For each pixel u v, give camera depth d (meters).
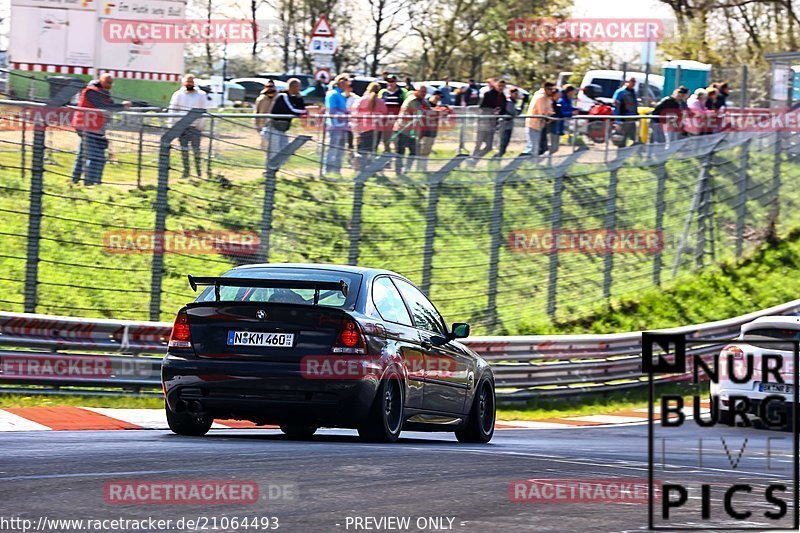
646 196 85.06
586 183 80.38
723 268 93.75
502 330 72.31
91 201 53.31
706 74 135.75
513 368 65.75
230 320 34.25
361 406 33.88
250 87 153.62
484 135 74.06
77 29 89.44
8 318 46.09
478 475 26.58
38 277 54.28
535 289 75.81
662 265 89.38
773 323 54.84
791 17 193.25
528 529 19.31
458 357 40.47
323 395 33.50
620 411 67.50
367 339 34.22
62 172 52.03
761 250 98.25
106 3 89.88
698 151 91.06
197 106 74.31
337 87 79.75
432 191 68.81
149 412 45.34
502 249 74.56
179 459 27.20
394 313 37.12
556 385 68.56
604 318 80.25
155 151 54.88
